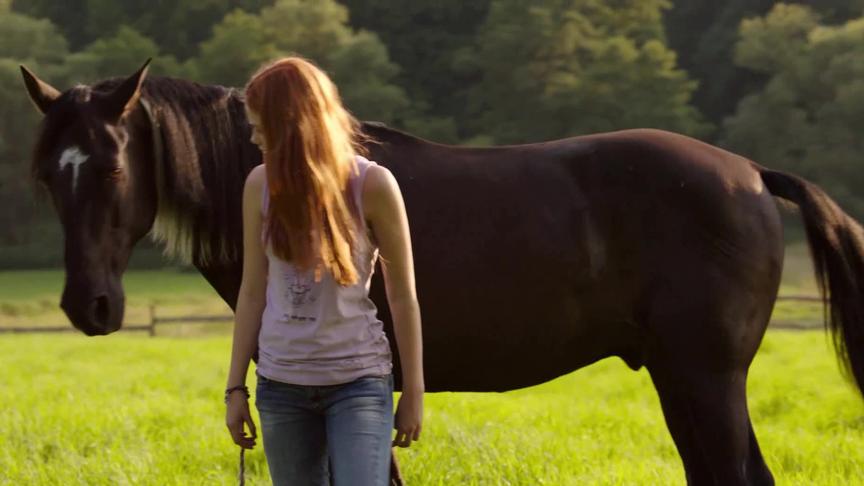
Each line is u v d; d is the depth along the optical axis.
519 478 6.79
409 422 3.56
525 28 109.00
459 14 125.44
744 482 4.92
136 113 4.96
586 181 5.12
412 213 5.07
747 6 119.56
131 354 19.91
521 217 5.06
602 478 6.77
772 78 103.88
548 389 14.00
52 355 19.56
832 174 92.31
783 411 11.17
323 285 3.47
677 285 4.96
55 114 4.75
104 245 4.75
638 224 5.04
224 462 7.55
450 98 116.50
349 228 3.44
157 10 120.75
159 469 7.09
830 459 7.75
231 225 5.21
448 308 5.05
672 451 8.42
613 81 104.50
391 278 3.56
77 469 7.09
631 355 5.29
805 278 44.03
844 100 93.44
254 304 3.65
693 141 5.25
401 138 5.28
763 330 5.11
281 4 110.94
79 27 124.44
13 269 85.88
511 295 5.05
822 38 98.50
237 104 5.31
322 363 3.48
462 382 5.25
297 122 3.40
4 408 10.84
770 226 5.07
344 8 114.56
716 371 4.96
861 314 5.17
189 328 37.88
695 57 120.75
